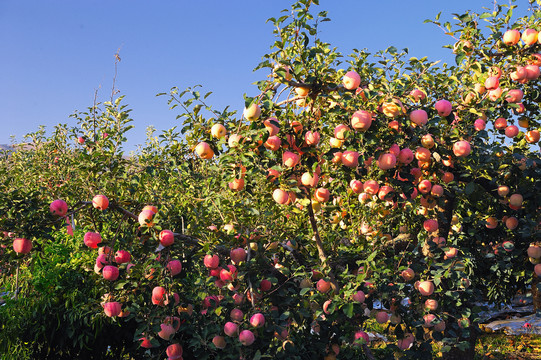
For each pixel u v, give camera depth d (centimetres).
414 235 413
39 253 353
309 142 276
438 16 355
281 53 279
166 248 306
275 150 267
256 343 296
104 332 405
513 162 373
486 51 360
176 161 374
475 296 333
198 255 299
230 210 320
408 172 304
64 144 624
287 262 362
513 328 696
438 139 330
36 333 379
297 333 337
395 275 325
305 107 300
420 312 317
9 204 294
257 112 254
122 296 312
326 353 329
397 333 319
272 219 379
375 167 344
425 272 321
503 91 341
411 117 288
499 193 376
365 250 388
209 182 345
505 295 516
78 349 400
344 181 348
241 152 262
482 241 470
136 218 320
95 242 309
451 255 345
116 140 353
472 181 353
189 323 316
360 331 313
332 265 368
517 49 354
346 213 400
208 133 287
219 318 306
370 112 281
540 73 350
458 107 339
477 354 590
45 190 336
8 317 369
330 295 300
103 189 331
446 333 337
